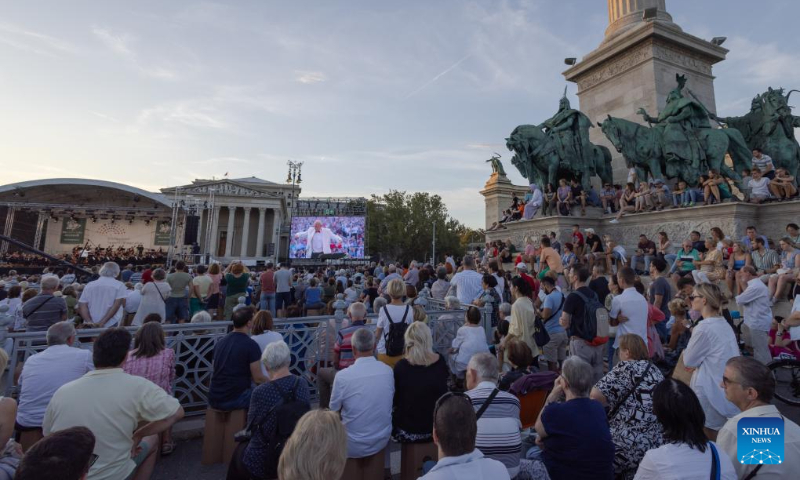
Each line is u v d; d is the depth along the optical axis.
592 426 2.83
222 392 4.40
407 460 3.83
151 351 4.14
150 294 7.84
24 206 42.00
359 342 3.81
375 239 81.19
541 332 5.97
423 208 82.69
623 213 14.45
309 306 12.28
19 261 36.28
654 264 7.70
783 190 11.98
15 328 7.70
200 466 4.34
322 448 1.89
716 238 10.23
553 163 15.54
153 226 55.19
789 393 5.82
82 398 2.83
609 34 18.31
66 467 1.77
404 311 5.32
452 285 8.92
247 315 4.59
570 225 14.78
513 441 2.99
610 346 6.76
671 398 2.32
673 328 6.39
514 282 6.18
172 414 3.06
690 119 13.98
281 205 69.81
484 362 3.35
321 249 48.88
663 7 17.77
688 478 2.12
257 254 67.81
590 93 18.28
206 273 11.42
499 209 30.64
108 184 52.03
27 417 3.76
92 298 6.75
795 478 2.29
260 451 3.09
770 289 8.21
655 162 13.97
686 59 16.47
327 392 5.32
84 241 53.44
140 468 3.38
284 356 3.44
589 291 5.42
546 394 4.23
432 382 3.83
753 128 15.42
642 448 3.15
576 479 2.76
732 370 2.62
